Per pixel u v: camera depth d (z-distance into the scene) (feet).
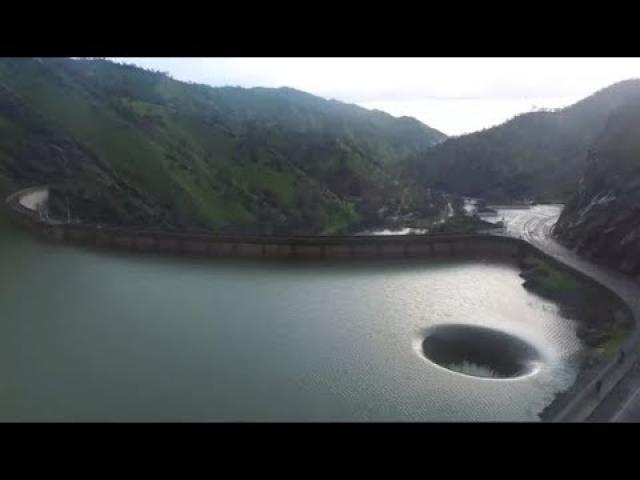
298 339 204.64
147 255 312.09
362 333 209.97
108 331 212.23
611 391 131.75
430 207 613.11
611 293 214.28
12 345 198.80
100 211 455.22
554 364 181.68
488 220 381.60
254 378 175.01
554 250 280.72
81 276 275.80
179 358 189.78
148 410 155.74
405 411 153.38
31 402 160.56
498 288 261.24
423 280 273.54
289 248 309.63
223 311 232.73
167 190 556.92
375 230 557.74
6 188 428.56
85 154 537.65
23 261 296.10
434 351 195.52
